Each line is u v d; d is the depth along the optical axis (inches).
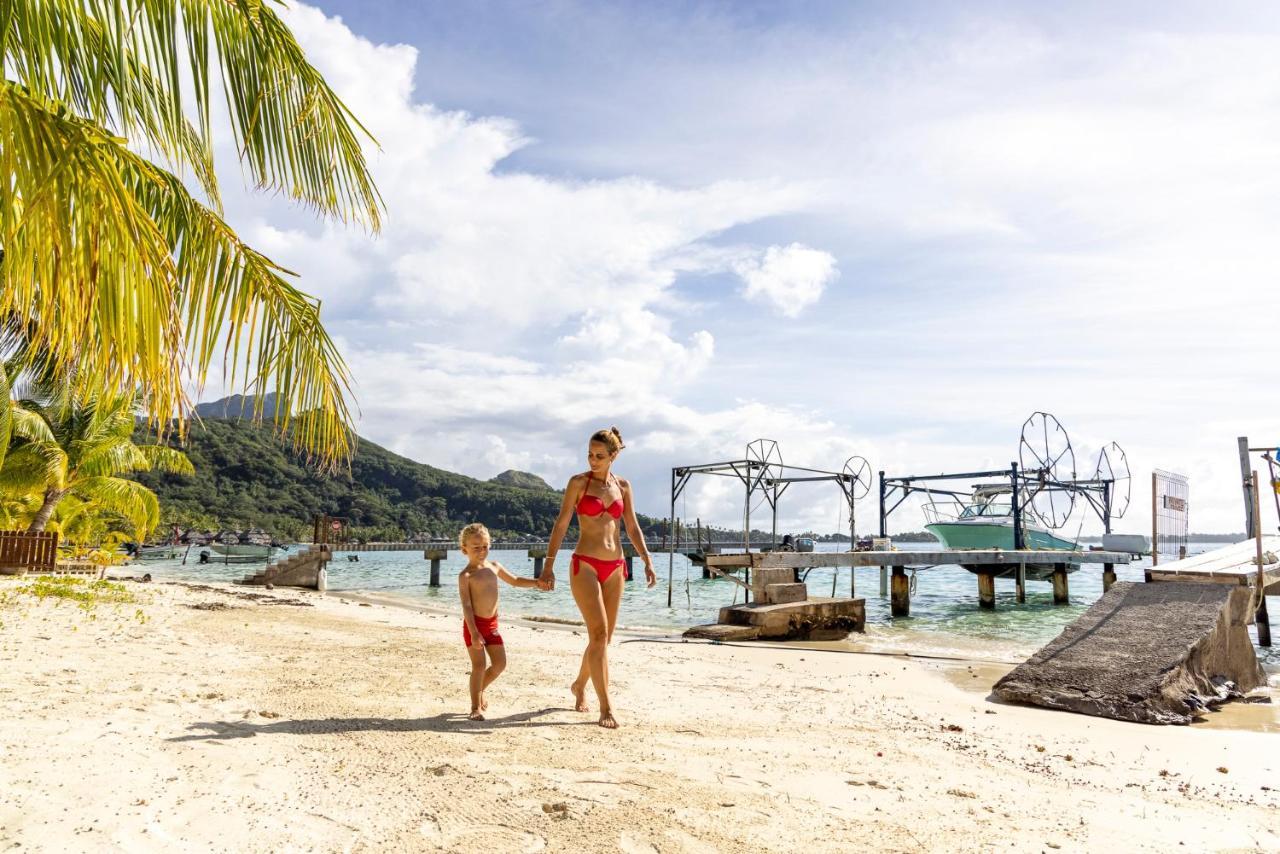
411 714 183.5
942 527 1646.2
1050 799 142.6
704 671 306.5
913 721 222.2
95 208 147.5
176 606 486.9
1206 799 150.2
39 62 157.1
